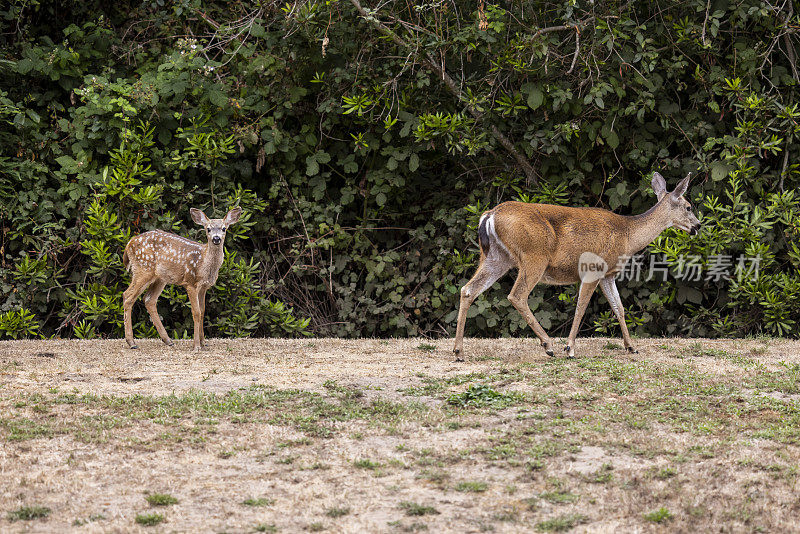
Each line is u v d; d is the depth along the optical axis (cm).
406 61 1316
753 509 552
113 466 630
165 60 1434
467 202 1492
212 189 1394
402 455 654
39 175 1398
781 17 1369
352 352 1081
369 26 1333
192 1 1462
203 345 1129
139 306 1382
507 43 1311
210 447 671
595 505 559
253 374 927
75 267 1417
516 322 1398
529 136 1344
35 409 763
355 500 567
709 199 1338
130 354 1052
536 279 1017
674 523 531
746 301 1391
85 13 1575
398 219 1525
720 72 1360
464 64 1417
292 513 546
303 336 1447
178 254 1095
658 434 704
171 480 603
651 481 597
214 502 564
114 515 541
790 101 1402
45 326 1436
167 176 1403
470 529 520
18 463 631
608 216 1047
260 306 1392
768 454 650
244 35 1471
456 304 1446
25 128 1406
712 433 705
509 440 685
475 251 1437
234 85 1434
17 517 534
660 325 1433
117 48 1510
